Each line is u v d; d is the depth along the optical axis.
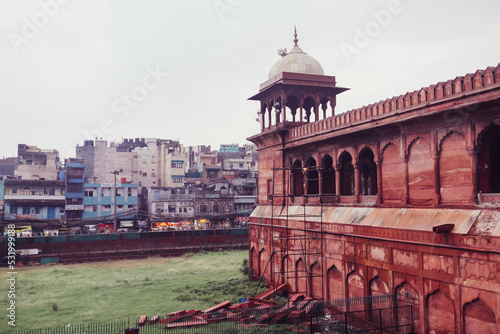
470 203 12.23
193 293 21.70
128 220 57.94
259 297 20.00
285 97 23.12
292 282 20.98
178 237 41.88
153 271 29.08
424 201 13.92
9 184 52.34
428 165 13.81
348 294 16.84
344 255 17.02
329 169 20.73
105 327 15.75
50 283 24.95
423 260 13.20
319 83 23.62
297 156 22.05
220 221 59.62
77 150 63.12
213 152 83.12
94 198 57.00
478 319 11.37
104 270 29.94
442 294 12.51
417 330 13.30
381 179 16.02
